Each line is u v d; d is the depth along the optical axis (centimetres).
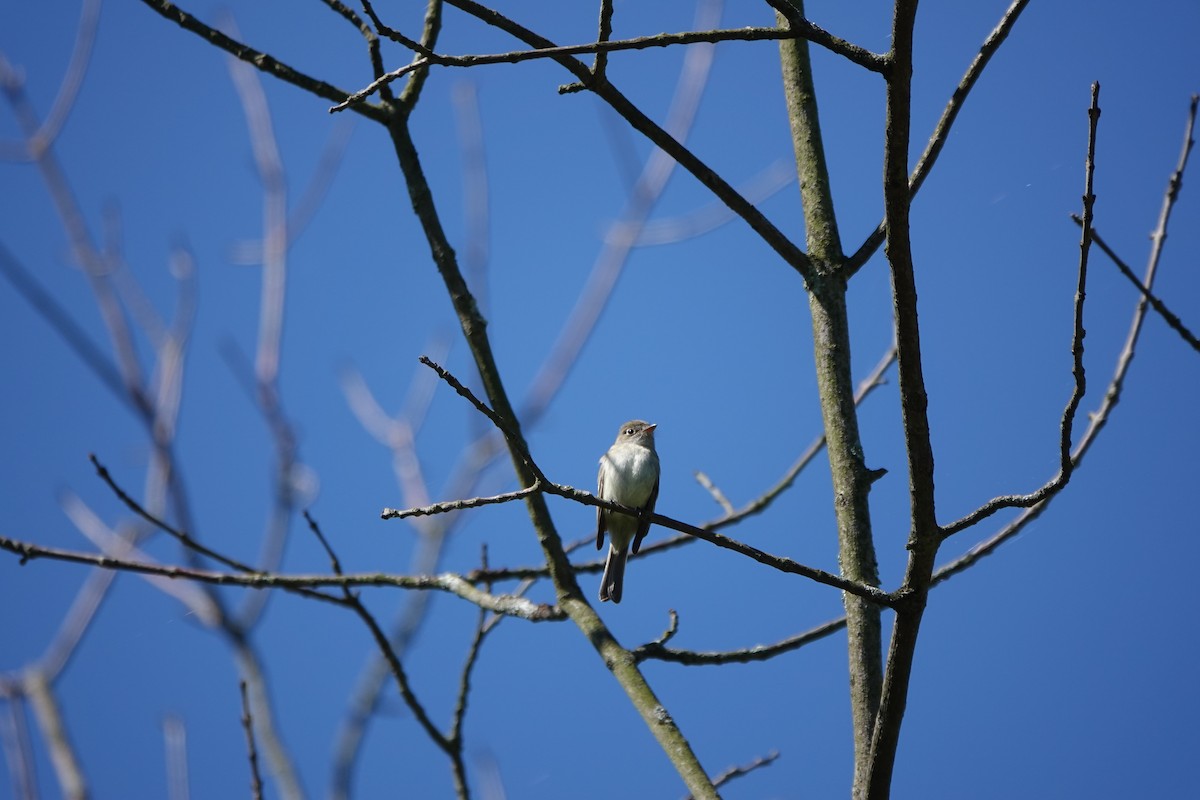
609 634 1008
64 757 1194
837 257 935
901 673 734
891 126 657
